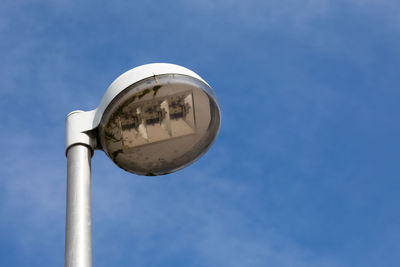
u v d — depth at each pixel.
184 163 4.97
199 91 4.64
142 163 4.86
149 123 4.63
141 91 4.50
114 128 4.54
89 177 4.28
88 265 3.78
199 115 4.75
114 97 4.48
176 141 4.80
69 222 3.95
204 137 4.86
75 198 4.09
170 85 4.55
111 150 4.65
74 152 4.38
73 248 3.81
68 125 4.50
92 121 4.52
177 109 4.67
